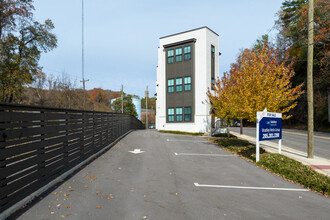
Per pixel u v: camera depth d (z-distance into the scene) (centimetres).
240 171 888
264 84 1191
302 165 938
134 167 900
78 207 498
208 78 2480
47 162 631
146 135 2216
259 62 1266
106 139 1369
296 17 3497
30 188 540
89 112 1051
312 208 536
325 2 2559
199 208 512
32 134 557
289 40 3666
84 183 673
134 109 7438
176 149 1379
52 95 4381
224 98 1766
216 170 894
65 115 769
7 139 461
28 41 3180
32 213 461
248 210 510
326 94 3322
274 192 652
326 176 782
